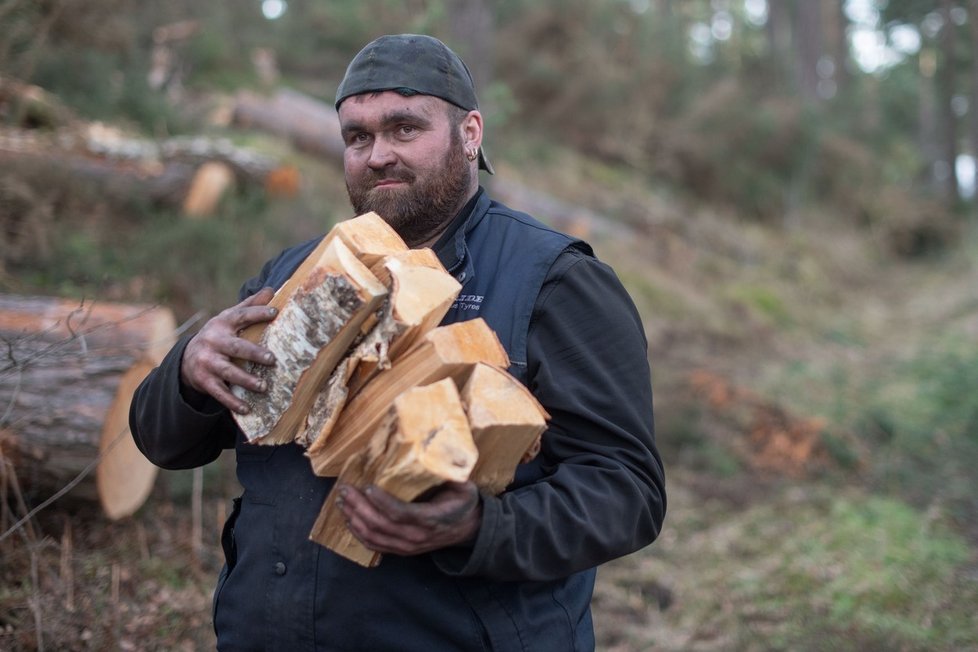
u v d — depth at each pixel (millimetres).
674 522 4730
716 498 5066
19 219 4621
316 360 1217
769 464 5625
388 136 1505
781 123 15602
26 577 2803
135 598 2959
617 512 1335
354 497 1176
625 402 1411
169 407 1464
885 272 16047
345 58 12672
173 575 3146
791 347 9117
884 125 22453
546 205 10086
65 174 5043
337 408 1211
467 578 1365
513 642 1365
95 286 4418
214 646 2898
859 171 18312
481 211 1583
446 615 1352
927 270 16438
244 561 1470
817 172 17391
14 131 5387
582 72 14703
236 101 8664
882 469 5547
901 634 3344
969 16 22297
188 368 1340
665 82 15680
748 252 12688
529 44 14766
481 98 9031
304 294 1207
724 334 8836
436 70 1515
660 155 14883
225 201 5816
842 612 3559
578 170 13227
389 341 1188
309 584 1388
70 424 2961
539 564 1263
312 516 1410
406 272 1222
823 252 14766
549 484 1339
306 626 1384
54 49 6586
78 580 2891
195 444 1543
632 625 3650
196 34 9977
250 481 1502
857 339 9867
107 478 3068
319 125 8680
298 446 1458
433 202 1515
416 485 1116
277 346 1245
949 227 18156
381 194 1507
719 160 14977
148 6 8945
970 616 3480
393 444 1105
